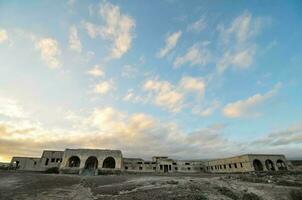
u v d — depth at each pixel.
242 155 53.25
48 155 52.66
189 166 67.94
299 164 59.75
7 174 30.77
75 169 44.16
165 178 33.44
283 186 26.58
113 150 49.50
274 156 53.97
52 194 20.94
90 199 19.69
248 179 32.06
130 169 61.47
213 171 65.44
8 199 18.39
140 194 20.81
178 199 19.02
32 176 30.73
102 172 45.00
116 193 22.02
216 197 20.97
